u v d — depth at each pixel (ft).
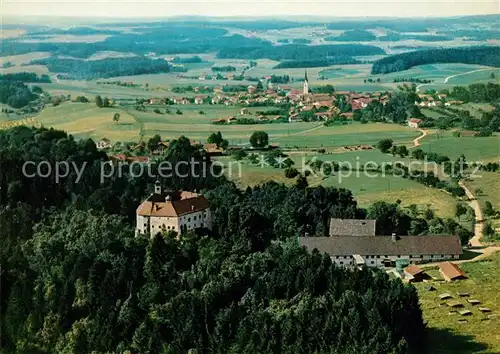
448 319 613.11
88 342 587.27
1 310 626.64
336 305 553.23
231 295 590.55
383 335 524.93
